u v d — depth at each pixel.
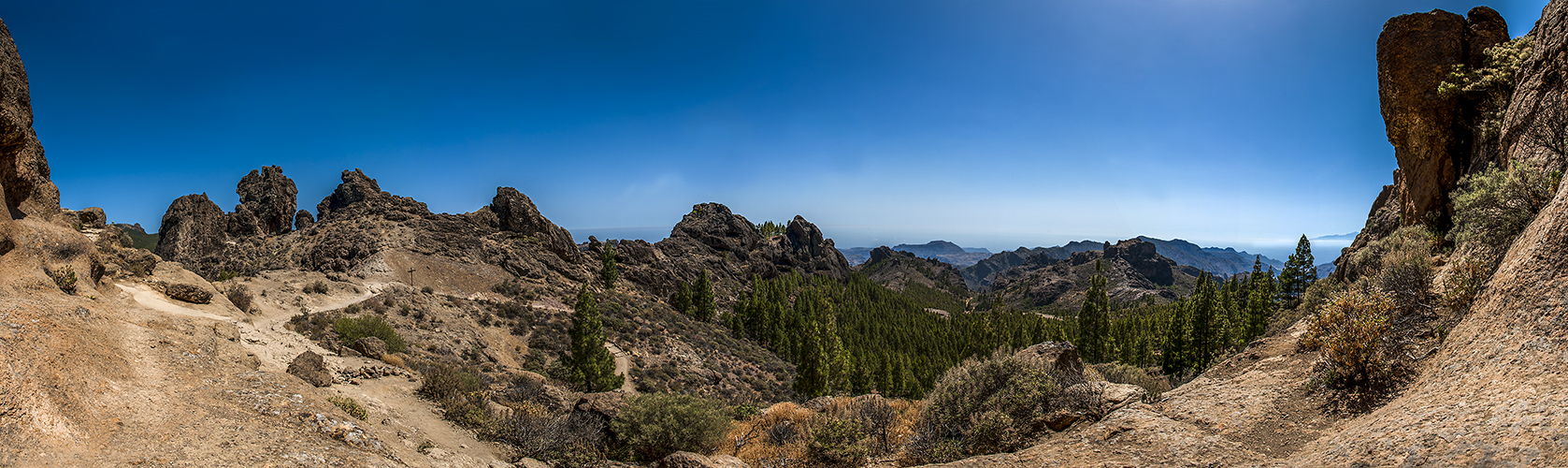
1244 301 82.31
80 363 10.76
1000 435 12.67
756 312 104.06
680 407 17.73
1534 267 9.33
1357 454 7.71
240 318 23.81
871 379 77.50
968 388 15.18
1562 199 9.92
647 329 80.88
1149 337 78.50
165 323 15.59
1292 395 10.71
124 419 9.81
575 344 47.19
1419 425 7.59
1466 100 21.73
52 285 14.56
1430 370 9.47
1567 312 7.85
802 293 157.25
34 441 8.27
